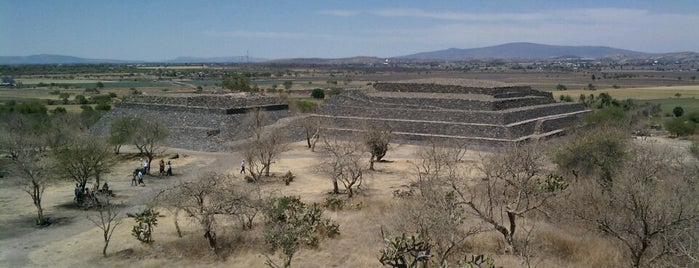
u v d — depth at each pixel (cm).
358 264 2655
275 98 8638
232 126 7106
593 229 3002
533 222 3138
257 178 4747
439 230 2417
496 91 7875
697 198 2609
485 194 3681
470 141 6544
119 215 3681
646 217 2222
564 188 3309
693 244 2103
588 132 4600
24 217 3625
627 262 2534
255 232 3178
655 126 8938
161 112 7731
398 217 3094
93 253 2880
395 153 6269
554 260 2603
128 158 5975
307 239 2919
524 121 7075
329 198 4009
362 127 6988
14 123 7075
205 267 2694
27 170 3528
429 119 7194
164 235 3186
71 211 3791
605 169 3716
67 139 5447
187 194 3059
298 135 7262
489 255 2631
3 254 2878
